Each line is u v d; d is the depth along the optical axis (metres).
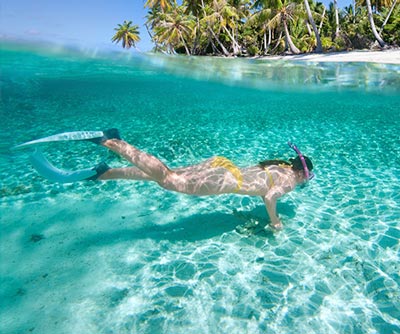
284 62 13.54
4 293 2.88
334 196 4.87
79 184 5.48
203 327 2.48
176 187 3.12
